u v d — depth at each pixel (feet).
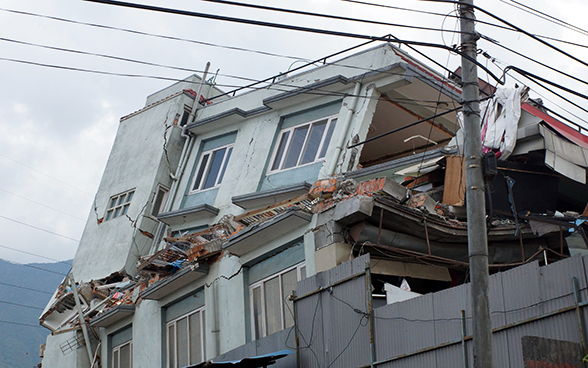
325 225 39.93
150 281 56.39
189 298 52.47
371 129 63.36
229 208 59.57
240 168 61.11
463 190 41.22
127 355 58.54
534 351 25.22
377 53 57.41
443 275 41.68
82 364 62.39
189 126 67.92
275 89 59.77
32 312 423.23
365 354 32.86
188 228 63.00
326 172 53.06
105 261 69.46
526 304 27.32
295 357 37.09
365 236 38.60
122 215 71.00
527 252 41.42
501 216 40.96
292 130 59.72
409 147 67.15
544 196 41.60
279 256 44.37
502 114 42.57
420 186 45.03
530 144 41.16
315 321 36.47
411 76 54.08
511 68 33.65
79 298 67.46
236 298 46.65
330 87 56.75
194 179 66.69
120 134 78.74
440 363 29.37
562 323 25.85
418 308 31.12
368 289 33.35
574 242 37.99
